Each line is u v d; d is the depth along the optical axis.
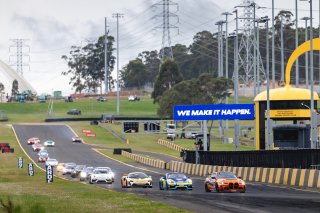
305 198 87.62
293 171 121.75
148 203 81.94
